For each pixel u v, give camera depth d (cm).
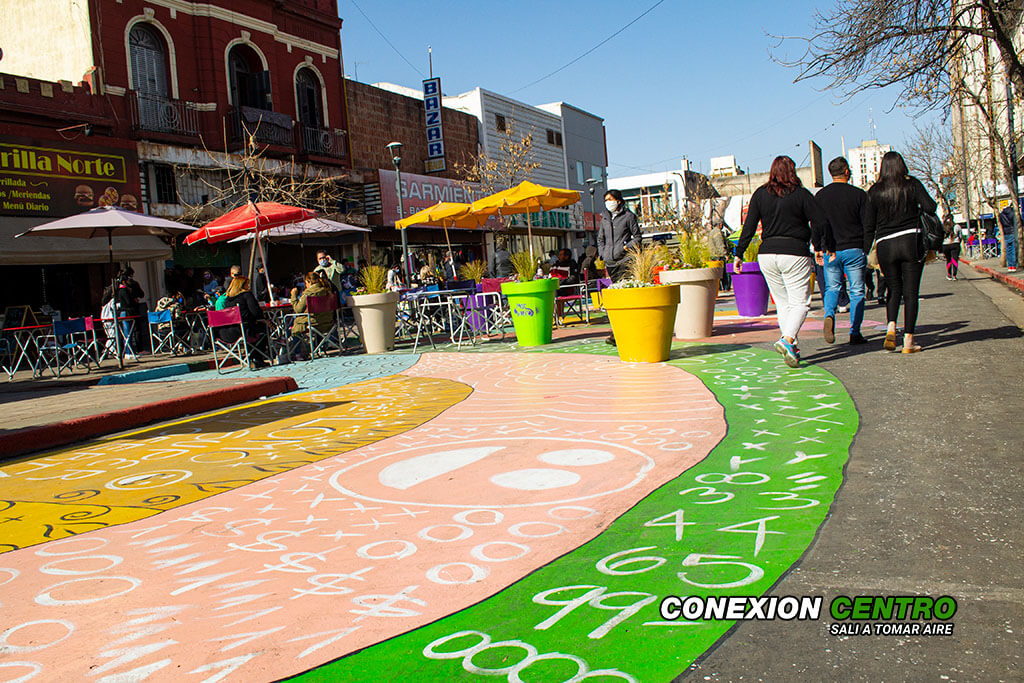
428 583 266
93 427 645
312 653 221
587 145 4747
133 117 1888
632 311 773
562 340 1108
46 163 1677
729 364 722
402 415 618
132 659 224
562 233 4203
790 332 649
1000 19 1061
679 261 995
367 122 2805
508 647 215
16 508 416
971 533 267
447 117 3272
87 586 288
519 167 3244
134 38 1955
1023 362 586
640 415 530
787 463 379
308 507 375
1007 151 1806
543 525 318
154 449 562
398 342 1373
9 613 266
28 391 1055
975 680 182
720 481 359
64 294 1756
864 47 1045
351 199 2602
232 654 223
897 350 699
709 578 250
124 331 1354
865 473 348
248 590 273
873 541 268
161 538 343
